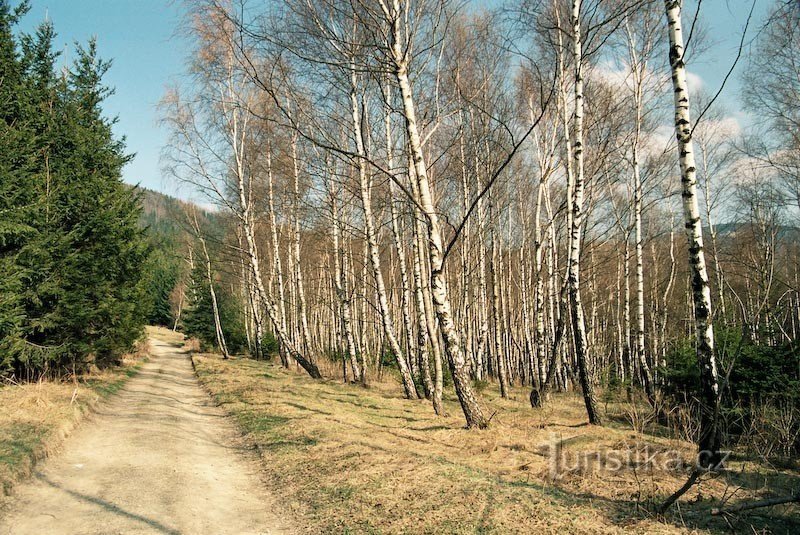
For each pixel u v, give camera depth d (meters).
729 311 16.59
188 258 38.41
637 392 16.53
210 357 33.97
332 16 9.48
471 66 15.27
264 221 23.48
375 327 30.11
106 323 16.33
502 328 24.12
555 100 14.56
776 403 8.39
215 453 8.63
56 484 6.46
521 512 5.07
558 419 11.05
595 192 17.06
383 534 4.89
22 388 12.31
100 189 16.27
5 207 11.08
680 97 6.48
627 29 14.95
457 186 19.11
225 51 15.52
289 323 37.94
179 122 19.30
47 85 16.44
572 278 10.42
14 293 11.23
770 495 5.52
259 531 5.27
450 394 17.25
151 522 5.23
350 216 19.28
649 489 5.75
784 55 13.05
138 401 14.13
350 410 12.09
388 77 10.83
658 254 28.70
